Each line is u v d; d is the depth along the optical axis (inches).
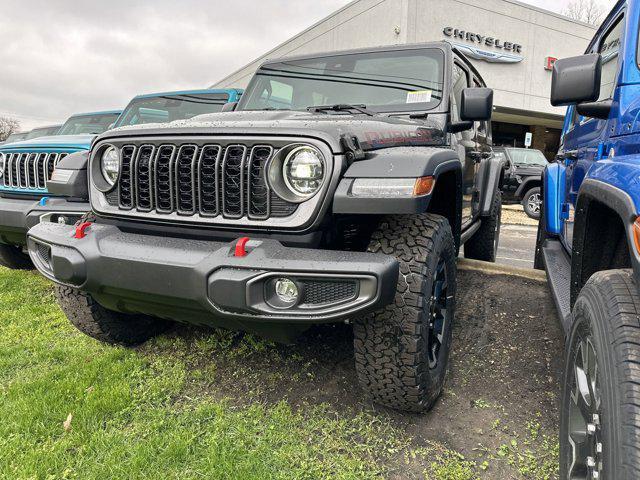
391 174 75.1
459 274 165.0
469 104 115.7
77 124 284.7
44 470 76.9
